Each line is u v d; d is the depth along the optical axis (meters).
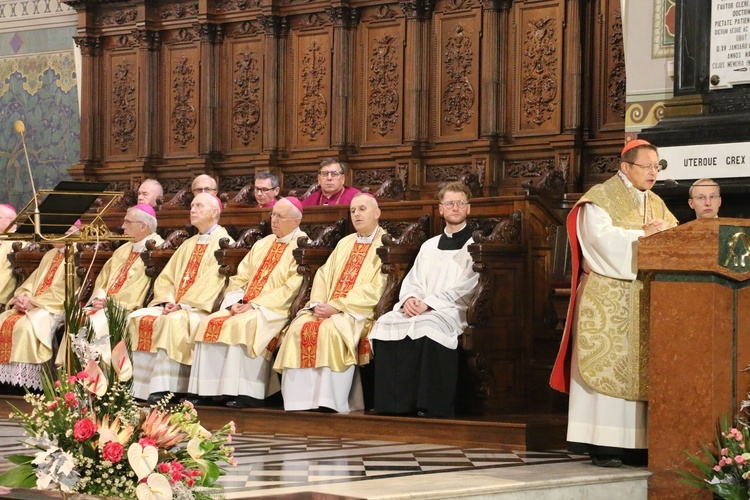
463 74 11.59
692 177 8.11
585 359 6.29
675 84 8.46
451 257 8.23
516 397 8.10
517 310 8.10
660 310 5.81
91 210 12.20
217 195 11.43
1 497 4.37
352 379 8.36
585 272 6.49
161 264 9.78
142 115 13.62
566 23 10.98
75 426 4.28
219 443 4.75
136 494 4.21
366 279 8.59
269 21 12.67
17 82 15.05
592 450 6.30
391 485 5.58
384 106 12.08
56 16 14.74
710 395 5.64
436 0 11.77
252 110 12.95
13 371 9.77
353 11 12.23
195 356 8.81
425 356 7.77
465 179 10.43
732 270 5.66
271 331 8.70
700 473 5.65
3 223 10.66
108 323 4.62
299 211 9.27
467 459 6.70
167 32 13.59
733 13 8.23
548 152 11.07
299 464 6.49
